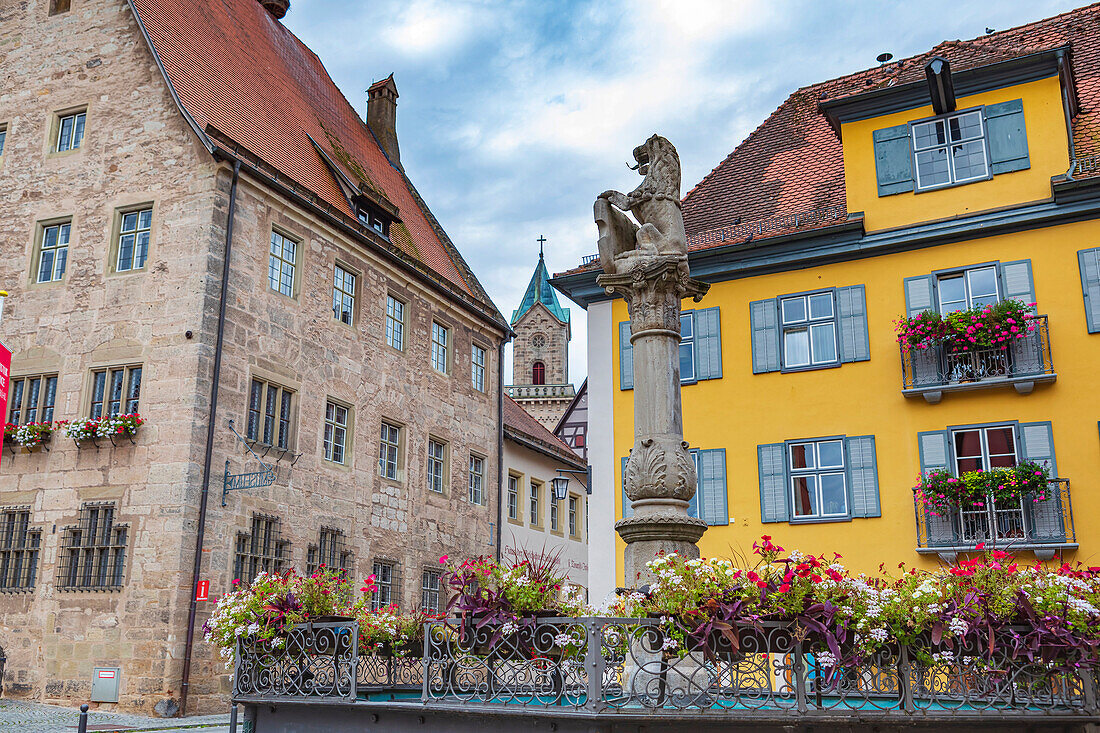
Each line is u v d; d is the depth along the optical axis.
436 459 25.27
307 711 7.99
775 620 6.55
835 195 20.38
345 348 21.78
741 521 18.64
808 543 18.02
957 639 6.53
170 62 20.48
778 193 21.28
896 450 17.80
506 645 7.11
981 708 6.40
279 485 19.17
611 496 20.00
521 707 6.60
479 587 7.39
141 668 16.33
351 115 31.36
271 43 27.91
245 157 19.33
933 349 17.72
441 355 26.12
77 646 16.98
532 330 75.12
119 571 17.06
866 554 17.52
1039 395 16.94
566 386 69.44
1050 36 21.70
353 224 22.20
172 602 16.44
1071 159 17.98
